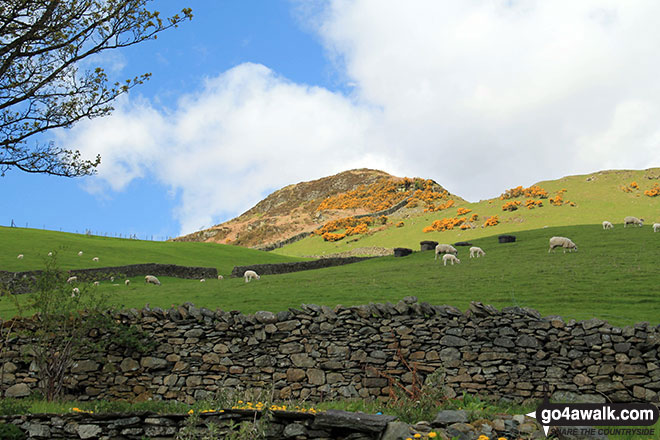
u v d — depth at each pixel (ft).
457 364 52.95
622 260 126.52
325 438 29.60
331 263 207.92
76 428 32.53
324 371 53.93
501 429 27.22
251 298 96.27
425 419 31.01
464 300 87.76
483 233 410.11
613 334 50.70
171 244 296.92
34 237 242.37
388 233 489.67
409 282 112.57
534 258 146.72
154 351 56.03
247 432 29.37
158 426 32.14
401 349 54.08
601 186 495.41
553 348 51.83
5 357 54.34
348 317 55.72
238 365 55.11
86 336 55.98
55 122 51.42
